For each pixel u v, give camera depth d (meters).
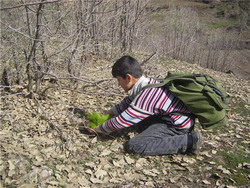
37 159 2.64
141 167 2.76
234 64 15.73
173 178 2.64
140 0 6.44
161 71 6.36
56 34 3.55
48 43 3.72
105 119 3.22
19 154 2.67
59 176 2.49
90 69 5.02
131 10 6.21
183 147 2.92
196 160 2.93
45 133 3.06
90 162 2.74
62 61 4.17
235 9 20.91
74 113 3.56
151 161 2.85
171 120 2.88
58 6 3.83
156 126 2.93
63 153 2.81
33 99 3.68
